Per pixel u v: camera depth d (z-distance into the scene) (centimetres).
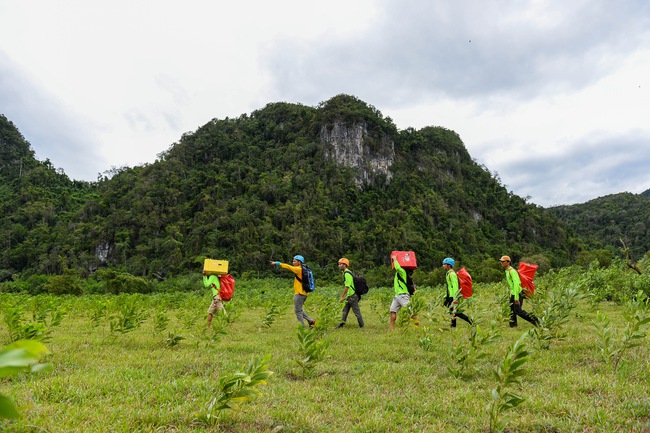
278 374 541
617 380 484
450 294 952
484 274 5456
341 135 13812
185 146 13850
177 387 454
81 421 345
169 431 336
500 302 1009
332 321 938
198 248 8881
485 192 15088
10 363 82
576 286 770
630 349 640
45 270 8688
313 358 526
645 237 11231
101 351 676
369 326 1053
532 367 555
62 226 10694
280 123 16338
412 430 358
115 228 9762
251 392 342
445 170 15162
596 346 632
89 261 9006
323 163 13362
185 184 11700
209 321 1002
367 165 13412
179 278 7469
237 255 8394
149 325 1141
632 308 558
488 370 543
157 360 603
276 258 8638
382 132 14312
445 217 11881
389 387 484
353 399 439
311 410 397
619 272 1645
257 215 10400
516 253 10519
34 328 598
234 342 801
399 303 962
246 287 6012
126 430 328
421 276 5938
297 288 986
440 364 596
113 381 468
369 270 8350
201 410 359
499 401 349
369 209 11819
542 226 12612
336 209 11500
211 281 1006
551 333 736
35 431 312
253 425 356
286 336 884
